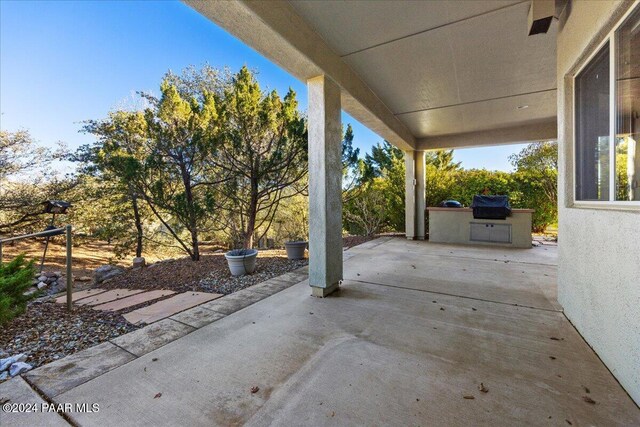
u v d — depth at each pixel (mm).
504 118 6031
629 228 1620
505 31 2990
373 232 9359
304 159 6277
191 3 2209
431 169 9562
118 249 8211
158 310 3098
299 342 2307
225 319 2789
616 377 1756
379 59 3555
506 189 9148
